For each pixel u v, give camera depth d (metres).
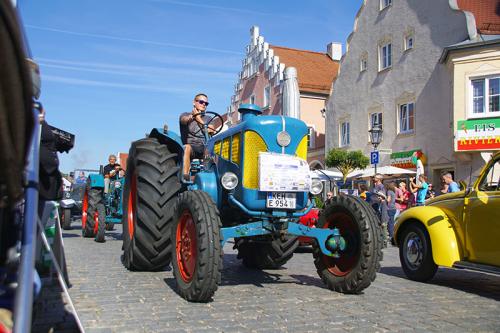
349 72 27.17
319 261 5.56
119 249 9.38
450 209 6.57
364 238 4.96
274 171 4.99
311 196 5.39
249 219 5.50
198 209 4.61
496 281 6.88
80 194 20.08
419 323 4.12
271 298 4.91
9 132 1.55
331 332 3.75
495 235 5.84
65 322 3.82
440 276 7.32
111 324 3.82
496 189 6.07
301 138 5.31
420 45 21.84
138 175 6.26
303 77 34.06
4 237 1.90
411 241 6.87
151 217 6.12
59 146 4.55
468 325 4.12
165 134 6.49
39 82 2.02
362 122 25.88
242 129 5.20
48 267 4.37
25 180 1.83
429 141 21.11
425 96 21.42
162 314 4.17
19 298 1.81
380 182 14.09
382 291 5.64
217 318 4.07
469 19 19.47
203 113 6.55
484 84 18.47
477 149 18.45
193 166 6.28
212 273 4.47
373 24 25.25
